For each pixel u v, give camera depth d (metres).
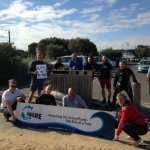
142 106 5.66
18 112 4.20
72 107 3.95
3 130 3.98
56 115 4.00
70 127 3.91
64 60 12.28
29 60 13.40
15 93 4.41
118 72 5.27
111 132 3.66
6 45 10.89
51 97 4.48
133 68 22.38
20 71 11.02
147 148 3.34
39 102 4.41
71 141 3.53
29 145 3.37
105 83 5.82
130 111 3.41
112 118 3.69
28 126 4.13
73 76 5.30
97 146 3.35
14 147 3.31
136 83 5.18
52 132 3.90
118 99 3.49
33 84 5.28
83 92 5.28
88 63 5.98
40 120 4.08
